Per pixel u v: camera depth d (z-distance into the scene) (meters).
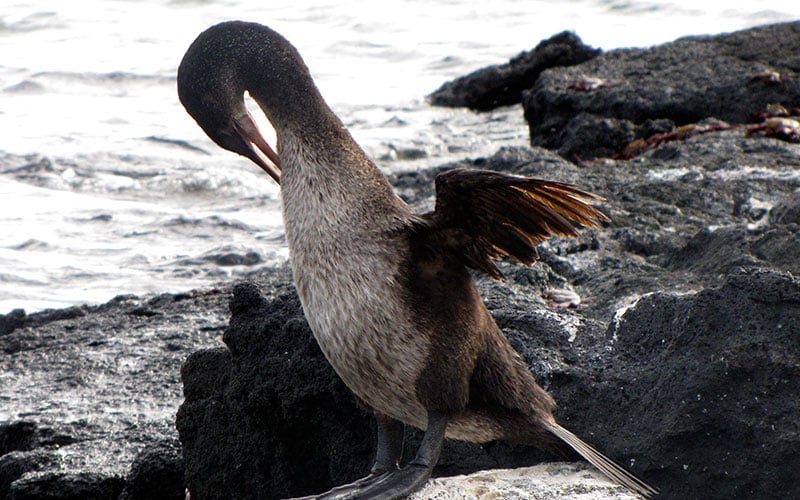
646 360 9.84
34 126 33.66
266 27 9.11
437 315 8.20
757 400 8.70
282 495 10.61
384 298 8.17
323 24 46.97
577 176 17.80
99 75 40.12
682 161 19.00
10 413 13.77
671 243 14.20
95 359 15.47
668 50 29.03
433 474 9.95
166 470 11.53
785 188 16.89
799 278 9.43
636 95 26.03
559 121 26.97
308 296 8.43
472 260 8.39
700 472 8.82
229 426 10.84
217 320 16.83
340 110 35.31
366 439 10.17
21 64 41.50
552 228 8.06
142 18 49.09
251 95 9.06
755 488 8.62
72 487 11.67
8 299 20.02
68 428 13.09
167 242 23.58
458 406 8.38
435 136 32.06
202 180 28.06
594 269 13.38
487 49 41.84
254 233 24.16
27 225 24.55
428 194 21.31
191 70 9.16
